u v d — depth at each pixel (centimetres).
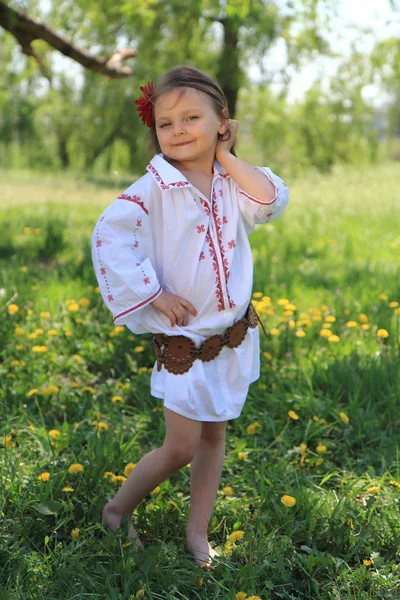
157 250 242
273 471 308
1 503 267
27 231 883
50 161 3086
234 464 319
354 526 265
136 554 236
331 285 637
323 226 995
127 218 233
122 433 329
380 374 398
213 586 231
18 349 438
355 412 366
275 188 245
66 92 2641
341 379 401
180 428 239
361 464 327
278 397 383
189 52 1658
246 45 1730
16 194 1570
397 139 3709
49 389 364
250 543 248
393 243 858
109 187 1959
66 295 561
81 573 229
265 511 279
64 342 455
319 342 462
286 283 624
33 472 293
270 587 226
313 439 347
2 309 501
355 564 250
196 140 240
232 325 244
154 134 264
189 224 236
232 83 1819
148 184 238
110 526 255
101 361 438
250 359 251
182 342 237
